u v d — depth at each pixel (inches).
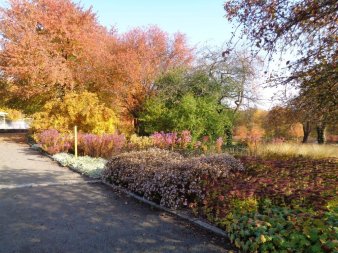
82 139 486.9
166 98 717.9
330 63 198.2
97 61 717.3
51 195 255.0
